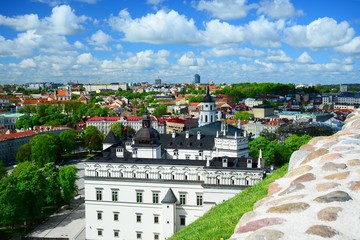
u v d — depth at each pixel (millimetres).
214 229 25250
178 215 97500
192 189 96062
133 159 103125
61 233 108375
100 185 101438
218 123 147000
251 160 92750
